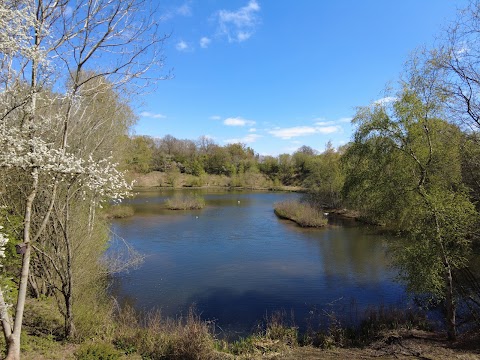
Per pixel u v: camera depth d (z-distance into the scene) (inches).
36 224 341.4
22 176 301.7
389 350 365.4
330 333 412.5
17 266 322.7
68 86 288.7
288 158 3213.6
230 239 979.9
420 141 412.8
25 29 212.1
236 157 3631.9
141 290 582.2
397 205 415.8
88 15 236.2
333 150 1604.3
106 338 351.6
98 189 279.0
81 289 405.7
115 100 382.3
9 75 219.5
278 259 775.7
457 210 365.7
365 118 444.8
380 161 436.5
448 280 380.5
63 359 282.0
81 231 410.9
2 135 211.8
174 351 327.3
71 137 344.5
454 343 374.9
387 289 582.6
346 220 1310.3
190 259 770.2
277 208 1496.1
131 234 1029.2
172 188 2819.9
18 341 213.9
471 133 402.6
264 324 458.3
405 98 403.2
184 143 3937.0
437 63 386.9
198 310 504.1
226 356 339.9
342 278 644.1
